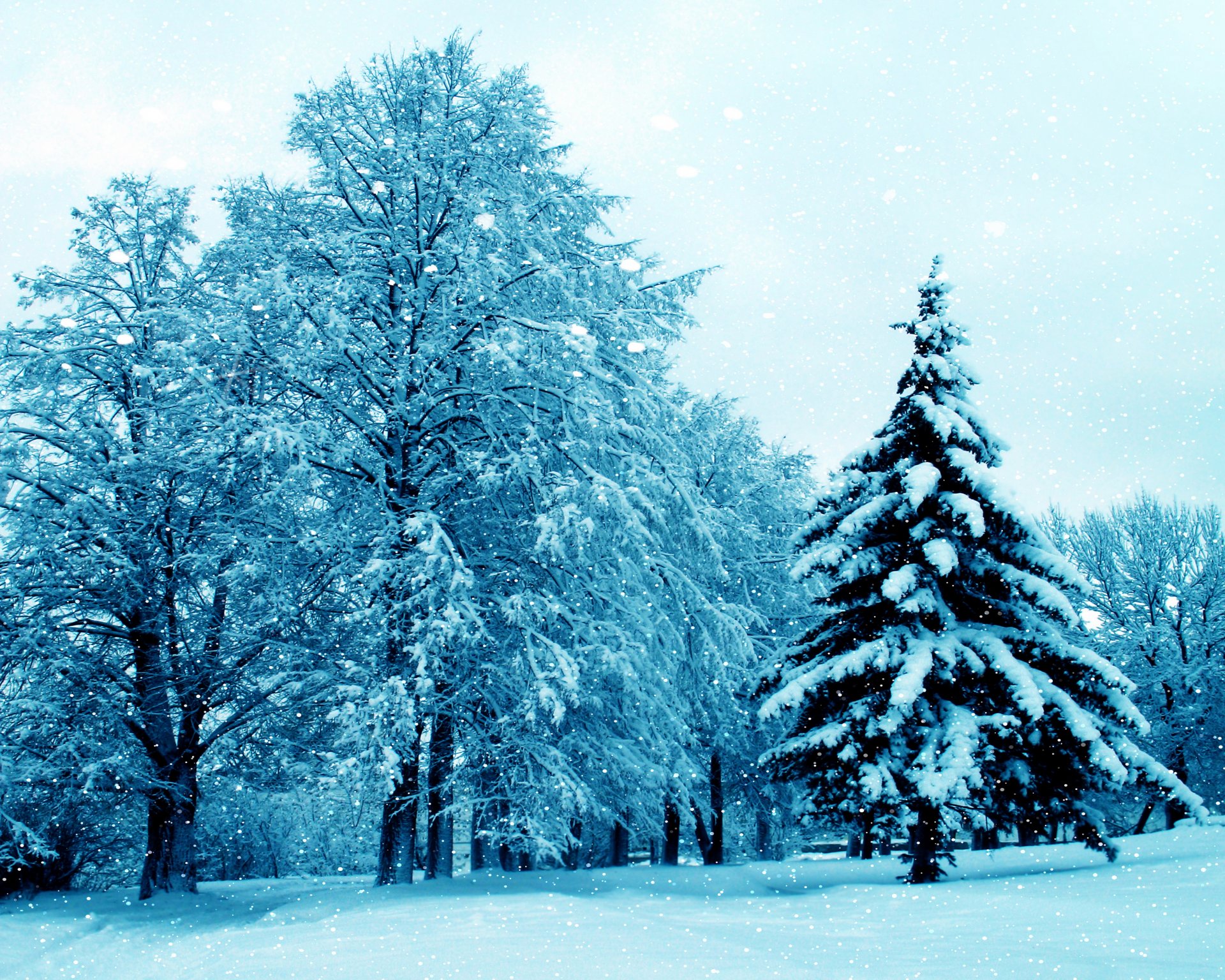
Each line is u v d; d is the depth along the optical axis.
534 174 14.23
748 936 6.95
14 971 7.50
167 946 8.30
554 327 12.49
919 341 14.49
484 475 11.72
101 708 12.55
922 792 11.49
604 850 22.72
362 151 13.49
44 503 13.58
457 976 5.46
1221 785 27.16
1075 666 12.93
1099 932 6.56
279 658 12.29
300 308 11.67
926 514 13.80
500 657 12.39
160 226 15.77
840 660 13.27
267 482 12.02
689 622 15.05
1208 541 30.11
